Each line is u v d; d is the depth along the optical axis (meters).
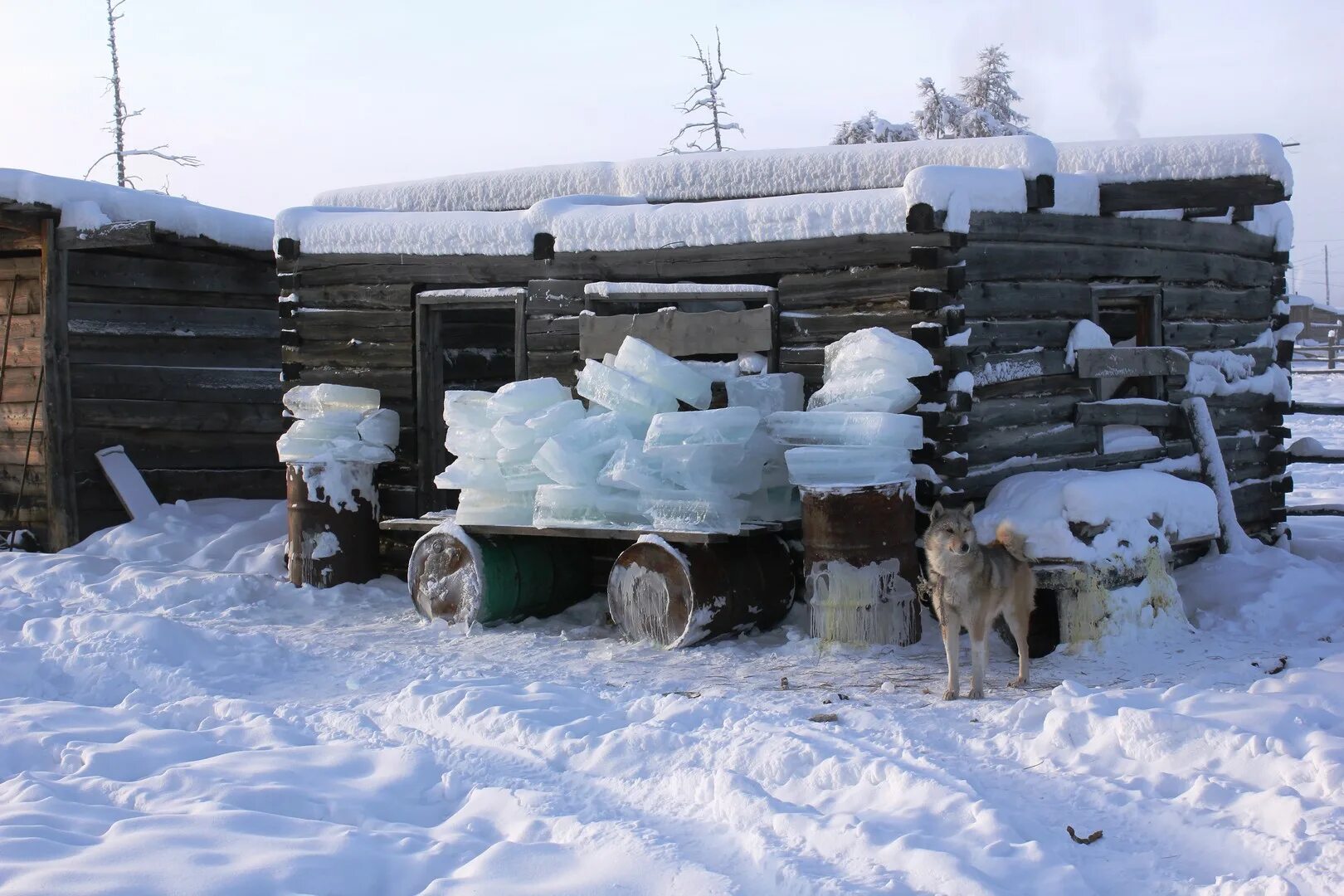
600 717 5.98
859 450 7.74
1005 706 6.23
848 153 9.96
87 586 10.20
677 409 8.62
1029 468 9.13
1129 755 5.20
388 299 10.68
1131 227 9.91
